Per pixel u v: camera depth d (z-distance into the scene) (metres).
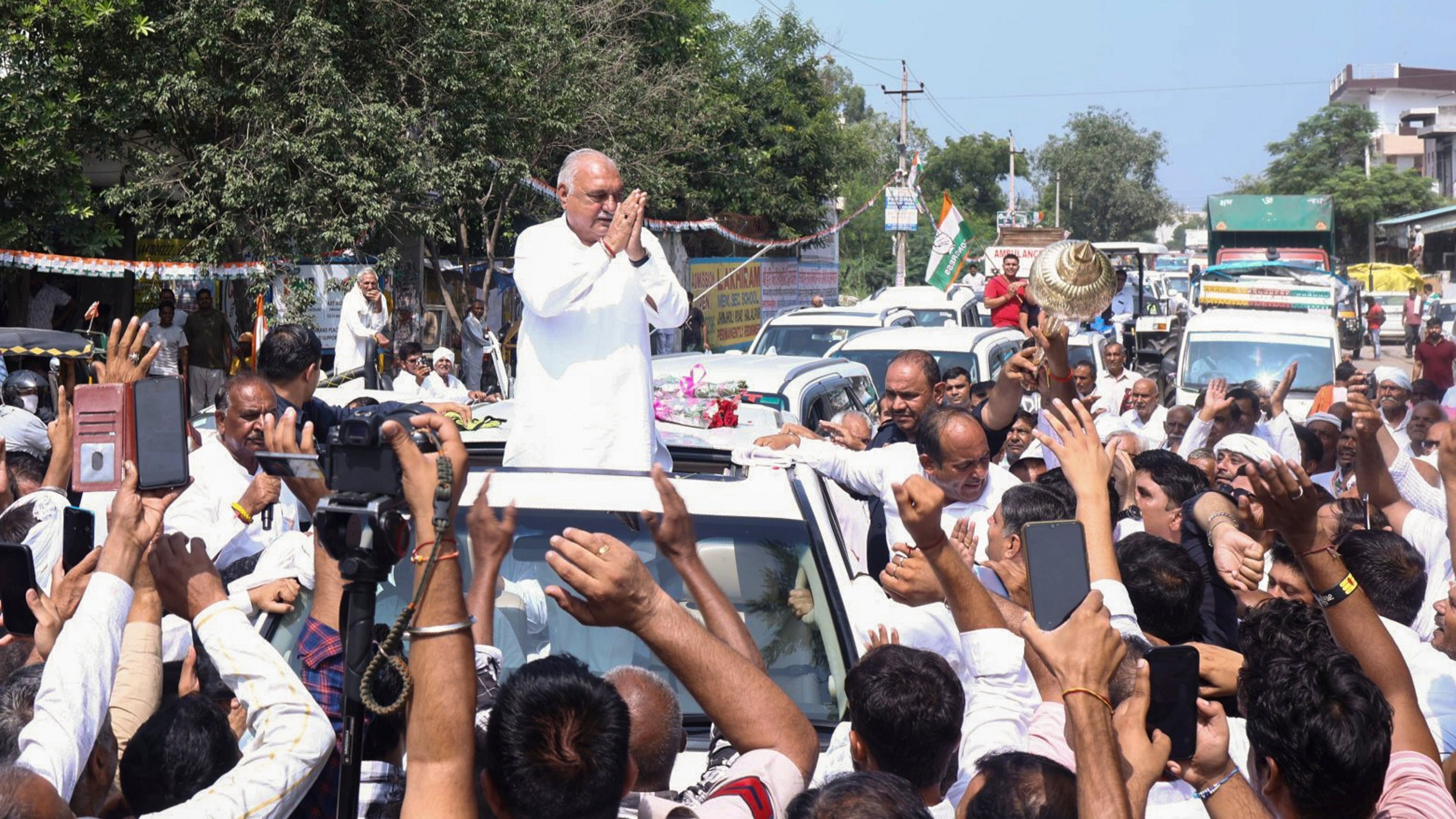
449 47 16.94
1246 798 2.66
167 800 2.74
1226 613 4.66
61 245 15.70
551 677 2.30
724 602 2.68
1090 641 2.29
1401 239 60.94
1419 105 89.06
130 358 2.93
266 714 2.55
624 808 2.84
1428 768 2.88
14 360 12.11
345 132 15.93
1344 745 2.54
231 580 4.47
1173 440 9.55
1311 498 2.98
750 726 2.51
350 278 15.90
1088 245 5.33
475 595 2.76
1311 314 18.20
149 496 2.58
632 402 4.71
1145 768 2.37
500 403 6.41
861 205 58.88
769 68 32.28
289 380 5.72
